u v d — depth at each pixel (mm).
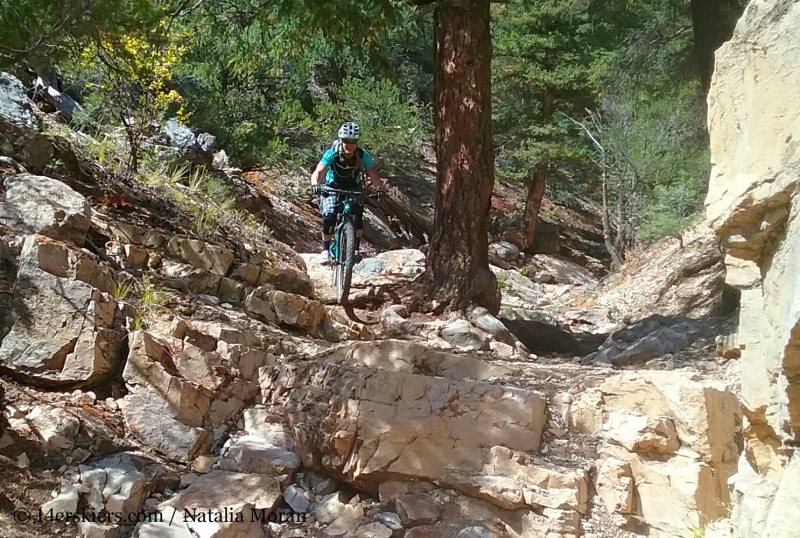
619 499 3484
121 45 6449
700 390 3658
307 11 7562
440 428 3824
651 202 17922
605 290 14094
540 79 19672
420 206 19969
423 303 6973
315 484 3914
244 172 13797
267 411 4281
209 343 4621
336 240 6426
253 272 6398
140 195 6844
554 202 27859
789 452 2361
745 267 2629
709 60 7988
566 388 4273
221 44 11570
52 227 4625
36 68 5254
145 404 3920
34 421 3529
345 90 18031
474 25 6926
